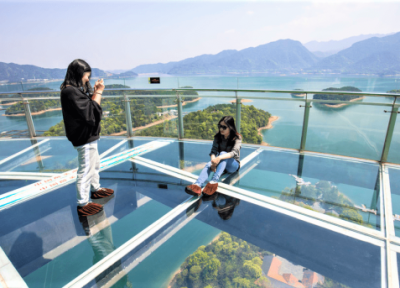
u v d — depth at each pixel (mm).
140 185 2557
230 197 2264
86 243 1595
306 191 2365
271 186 2484
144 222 1838
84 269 1347
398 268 1344
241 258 1433
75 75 1756
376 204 2107
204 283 1236
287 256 1436
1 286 1229
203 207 2072
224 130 2582
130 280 1258
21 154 3559
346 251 1494
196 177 2764
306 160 3221
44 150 3721
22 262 1423
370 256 1445
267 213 1967
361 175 2725
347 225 1784
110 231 1729
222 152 2666
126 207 2092
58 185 2572
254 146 3801
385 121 2885
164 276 1285
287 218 1890
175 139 4324
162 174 2854
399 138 2885
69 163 3223
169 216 1925
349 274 1297
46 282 1250
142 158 3396
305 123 3385
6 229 1790
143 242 1587
